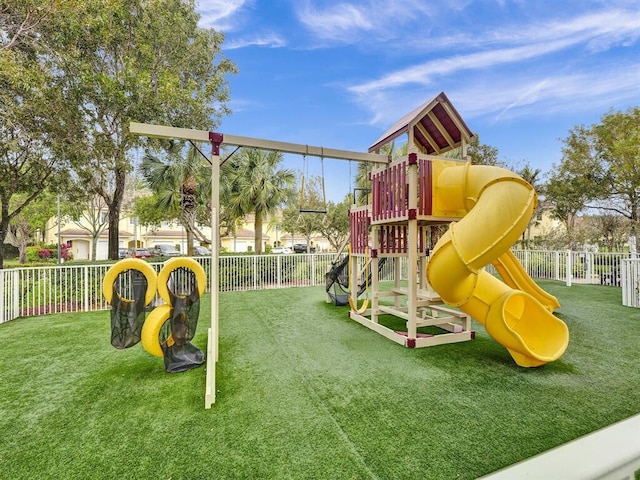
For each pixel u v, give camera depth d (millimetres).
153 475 1967
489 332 3693
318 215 18703
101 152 8312
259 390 3066
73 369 3627
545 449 2154
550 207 17797
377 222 5176
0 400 2916
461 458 2070
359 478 1909
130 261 3473
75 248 26797
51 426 2498
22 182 7824
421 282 5598
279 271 10234
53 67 7477
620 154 11875
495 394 2941
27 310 6488
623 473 786
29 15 6871
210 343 3812
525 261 11656
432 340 4453
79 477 1960
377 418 2557
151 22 9523
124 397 2949
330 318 6082
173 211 12648
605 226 15672
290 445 2230
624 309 6406
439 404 2768
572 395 2906
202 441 2285
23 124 6844
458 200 4199
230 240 32375
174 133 3852
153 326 3465
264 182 12195
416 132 5441
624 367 3539
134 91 8180
